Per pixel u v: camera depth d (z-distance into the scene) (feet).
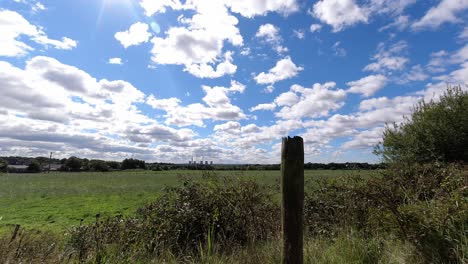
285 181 10.51
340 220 21.47
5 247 16.12
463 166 25.39
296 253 10.31
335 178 29.35
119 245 18.08
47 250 16.31
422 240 13.85
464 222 13.67
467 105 34.63
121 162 456.45
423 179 21.36
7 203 83.10
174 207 23.40
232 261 16.14
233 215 22.94
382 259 14.56
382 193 18.04
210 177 27.30
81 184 151.02
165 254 18.61
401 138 37.32
